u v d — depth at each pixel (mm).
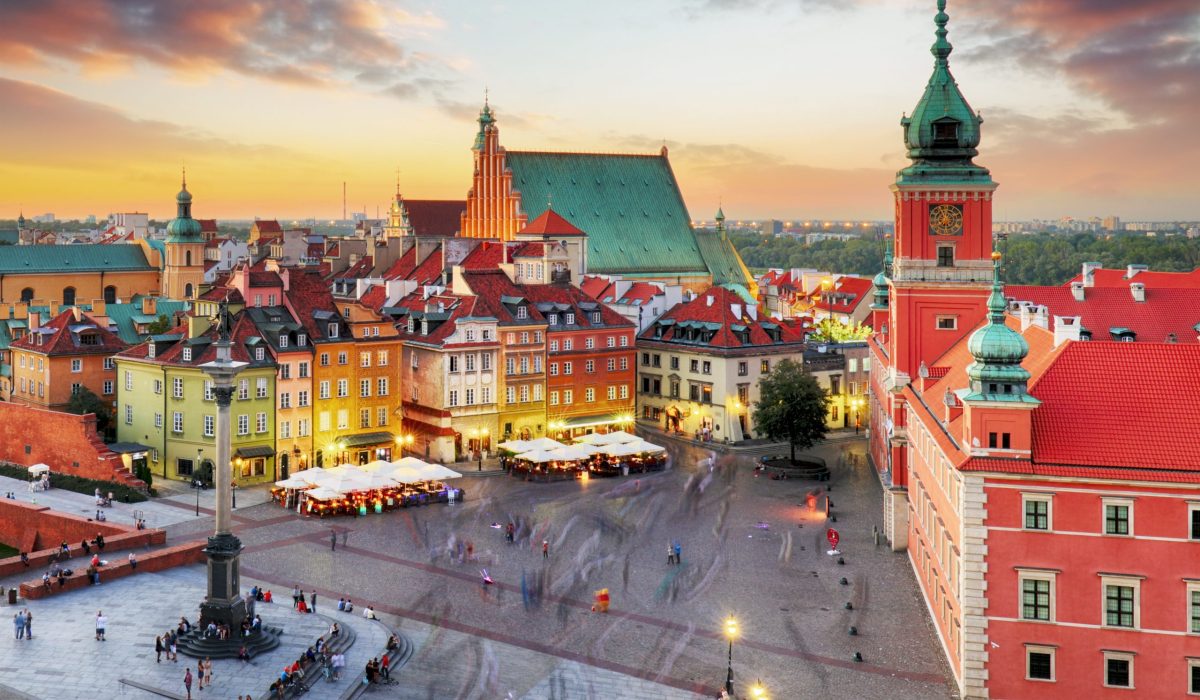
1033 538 69375
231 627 81375
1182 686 67438
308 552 105688
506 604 91312
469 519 117875
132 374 139250
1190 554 67000
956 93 109000
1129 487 67625
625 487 132625
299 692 73375
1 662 77938
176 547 102750
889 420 110750
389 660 79250
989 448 70250
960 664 72625
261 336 135875
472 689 74312
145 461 137625
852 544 108250
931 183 108562
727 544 108000
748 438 161875
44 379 148625
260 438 134375
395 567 101250
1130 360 73438
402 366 152875
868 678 75625
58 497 124688
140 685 74375
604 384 163875
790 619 87188
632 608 90062
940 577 82188
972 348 71750
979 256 108938
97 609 89438
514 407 152750
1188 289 123500
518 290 158875
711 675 76562
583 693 73562
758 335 163875
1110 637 68375
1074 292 124875
